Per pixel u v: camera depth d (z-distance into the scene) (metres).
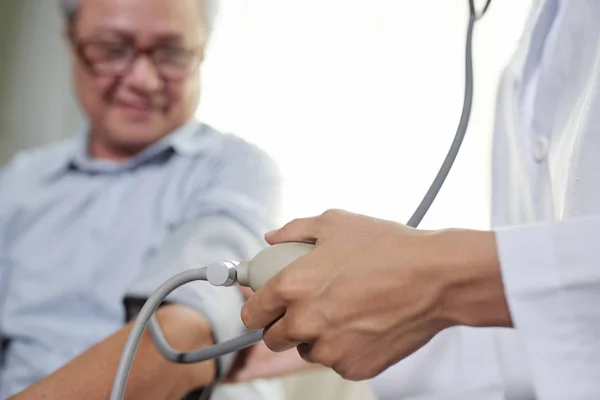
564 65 0.61
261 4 1.57
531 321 0.41
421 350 0.69
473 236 0.42
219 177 1.07
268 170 1.08
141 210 1.10
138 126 1.15
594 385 0.41
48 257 1.10
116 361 0.67
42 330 1.06
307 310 0.42
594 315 0.41
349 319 0.42
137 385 0.66
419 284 0.41
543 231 0.42
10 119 1.78
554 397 0.41
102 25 1.10
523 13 1.30
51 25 1.80
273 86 1.54
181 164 1.12
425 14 1.45
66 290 1.07
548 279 0.41
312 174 1.48
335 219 0.47
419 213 0.58
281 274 0.43
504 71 0.73
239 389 0.96
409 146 1.42
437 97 1.42
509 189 0.71
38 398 0.64
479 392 0.67
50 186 1.19
